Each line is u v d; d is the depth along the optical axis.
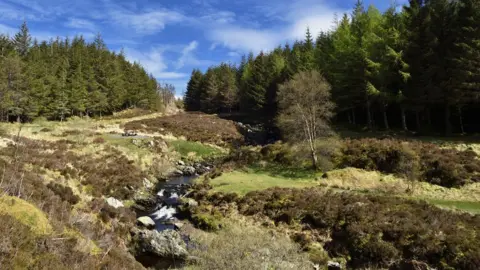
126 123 52.66
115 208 16.31
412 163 20.86
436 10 31.89
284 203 17.27
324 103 29.23
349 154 25.91
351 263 12.20
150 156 32.56
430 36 29.92
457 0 31.80
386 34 34.00
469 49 26.16
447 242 11.01
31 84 53.66
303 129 27.53
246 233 14.80
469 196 17.78
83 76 68.62
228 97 84.31
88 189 18.64
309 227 15.11
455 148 23.78
